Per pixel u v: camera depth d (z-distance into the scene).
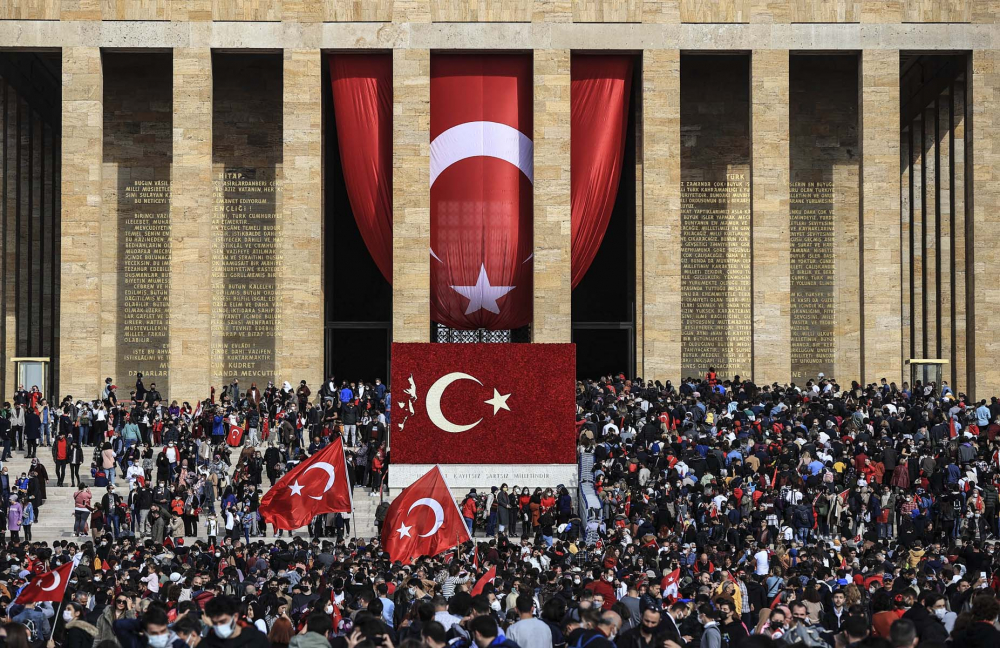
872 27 71.94
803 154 76.75
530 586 27.22
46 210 81.25
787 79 71.69
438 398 49.03
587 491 48.81
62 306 70.69
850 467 50.78
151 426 61.00
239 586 31.55
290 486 34.94
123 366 74.31
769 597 30.84
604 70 72.69
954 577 30.12
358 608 25.42
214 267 74.56
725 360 74.69
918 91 80.06
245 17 71.06
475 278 71.88
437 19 71.38
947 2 72.12
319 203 71.19
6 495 50.31
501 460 49.19
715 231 75.69
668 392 63.06
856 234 76.44
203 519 53.22
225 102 75.44
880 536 48.28
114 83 75.56
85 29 70.69
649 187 71.56
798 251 76.31
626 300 77.00
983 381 71.81
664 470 49.78
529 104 72.50
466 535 33.94
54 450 55.69
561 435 49.25
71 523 52.03
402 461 48.88
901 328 74.44
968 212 72.88
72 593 28.03
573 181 72.19
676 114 71.50
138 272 74.69
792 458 50.00
